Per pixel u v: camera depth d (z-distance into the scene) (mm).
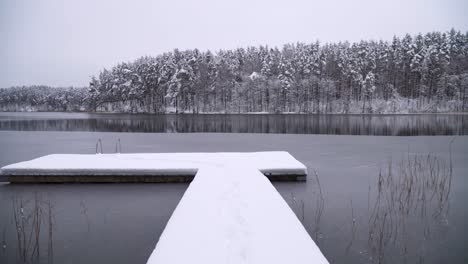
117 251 5199
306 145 17000
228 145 17234
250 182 6629
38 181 8781
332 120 37719
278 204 5199
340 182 9000
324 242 5398
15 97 96375
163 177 8750
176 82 51531
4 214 6766
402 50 55281
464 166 11219
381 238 5281
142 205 7176
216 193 5816
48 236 5766
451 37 59188
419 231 5840
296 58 59656
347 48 62906
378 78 54844
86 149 15875
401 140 18844
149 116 48969
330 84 52062
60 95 92938
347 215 6570
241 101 55281
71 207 7094
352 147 16094
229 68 57156
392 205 7164
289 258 3383
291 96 52812
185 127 30969
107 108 71312
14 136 22359
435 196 7785
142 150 15445
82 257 5023
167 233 4035
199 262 3297
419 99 51844
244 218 4566
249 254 3475
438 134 22750
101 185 8586
